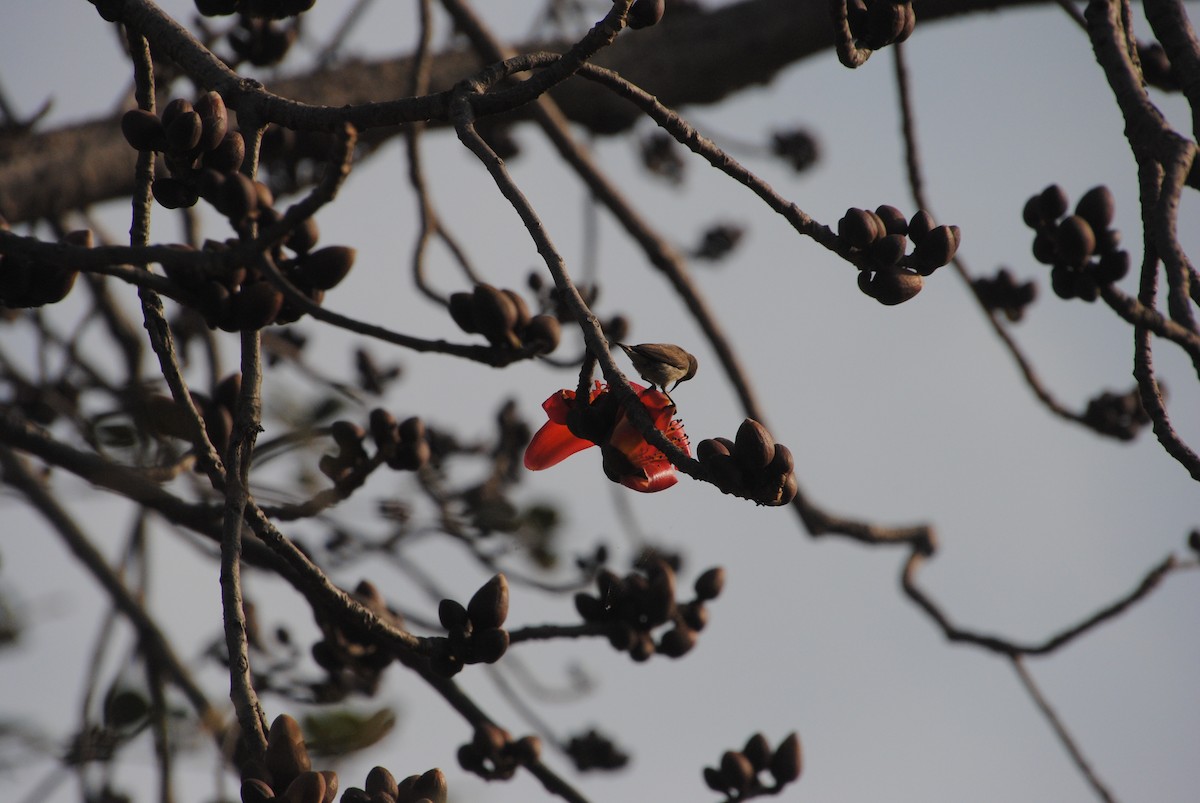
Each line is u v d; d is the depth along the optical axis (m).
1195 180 5.52
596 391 5.48
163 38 5.61
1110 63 5.54
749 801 5.78
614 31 5.45
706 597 5.81
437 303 6.13
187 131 5.52
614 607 5.78
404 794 5.42
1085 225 5.59
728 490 5.32
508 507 5.89
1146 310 5.46
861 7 5.55
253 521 5.50
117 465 5.73
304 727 5.45
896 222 5.50
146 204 5.57
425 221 6.14
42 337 6.03
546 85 5.46
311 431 5.71
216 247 5.56
